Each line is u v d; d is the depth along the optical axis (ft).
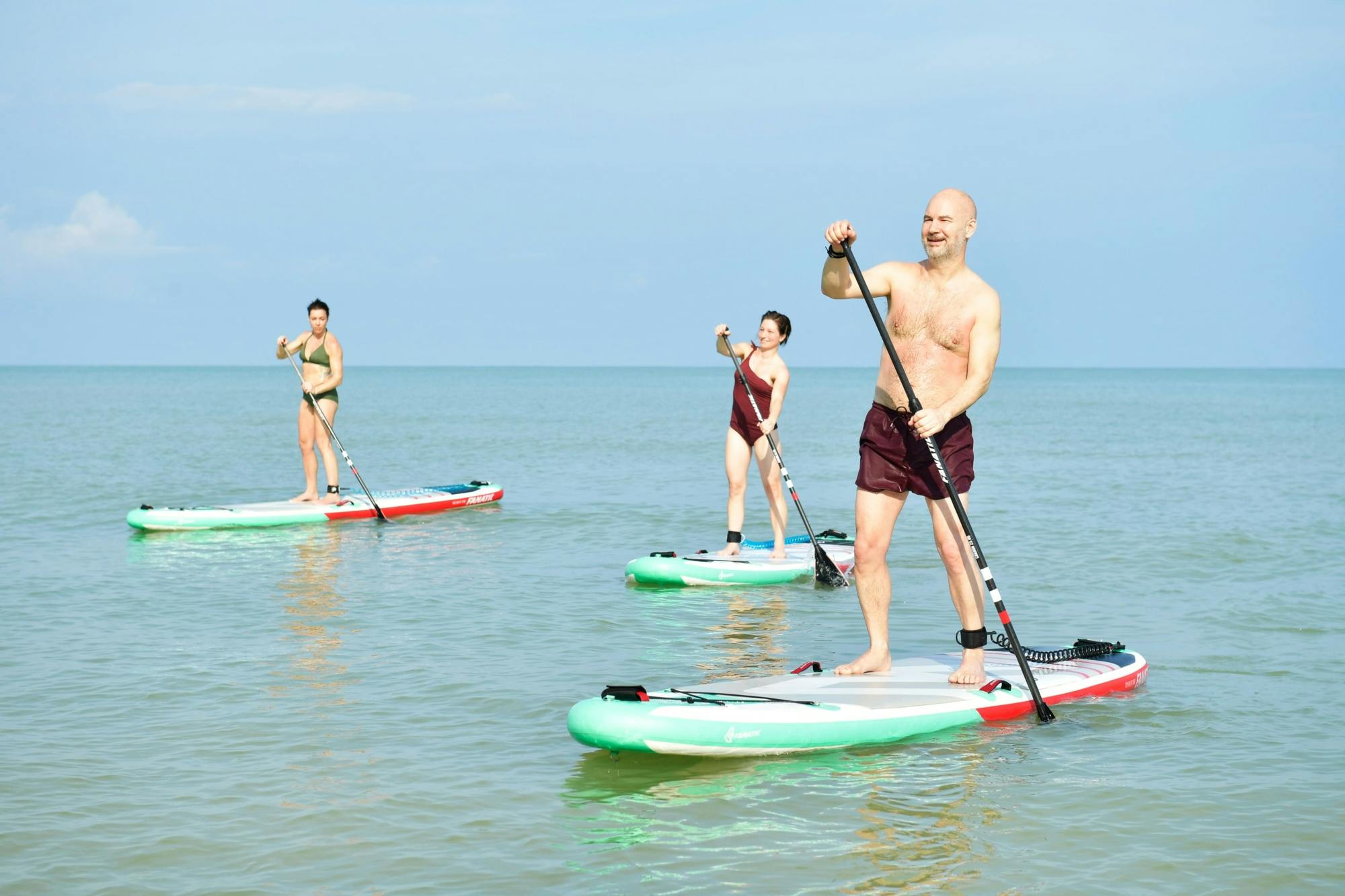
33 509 55.06
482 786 18.49
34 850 16.05
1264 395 311.88
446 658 26.50
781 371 37.83
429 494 55.36
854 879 15.28
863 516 22.97
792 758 19.84
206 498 60.59
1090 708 22.66
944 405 21.40
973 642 22.90
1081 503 58.85
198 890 14.94
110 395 265.54
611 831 16.78
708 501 60.49
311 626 29.78
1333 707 22.80
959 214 21.63
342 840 16.46
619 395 289.94
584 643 28.22
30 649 27.17
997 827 16.93
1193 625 30.37
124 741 20.52
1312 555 41.96
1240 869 15.60
